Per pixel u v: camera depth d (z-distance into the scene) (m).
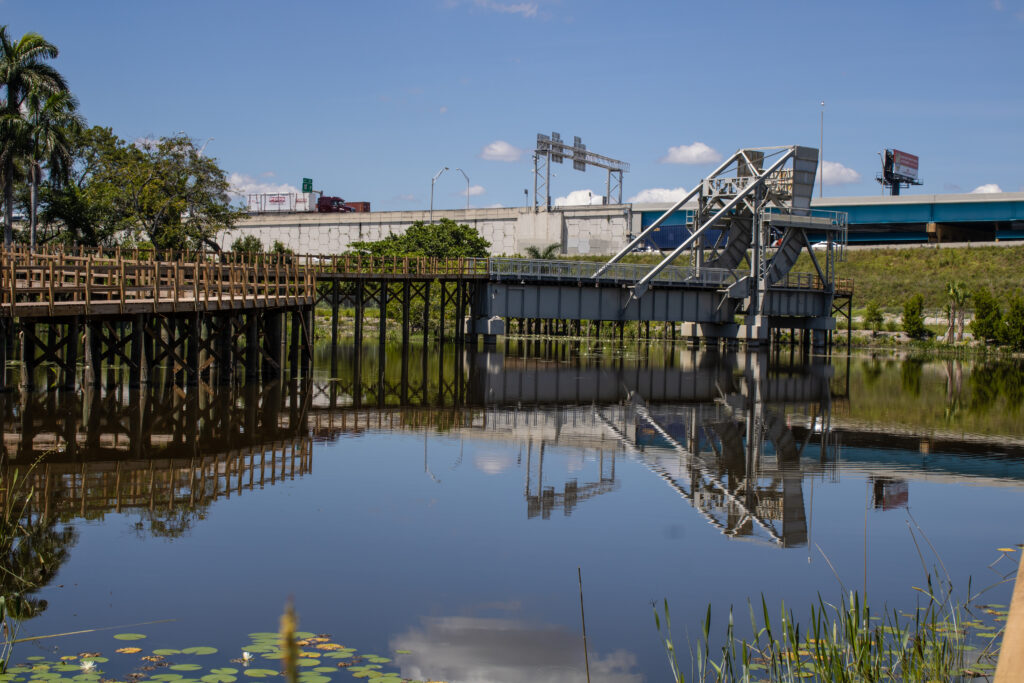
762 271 66.56
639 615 11.33
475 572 12.85
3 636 10.01
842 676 8.75
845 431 27.78
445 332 90.88
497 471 20.16
